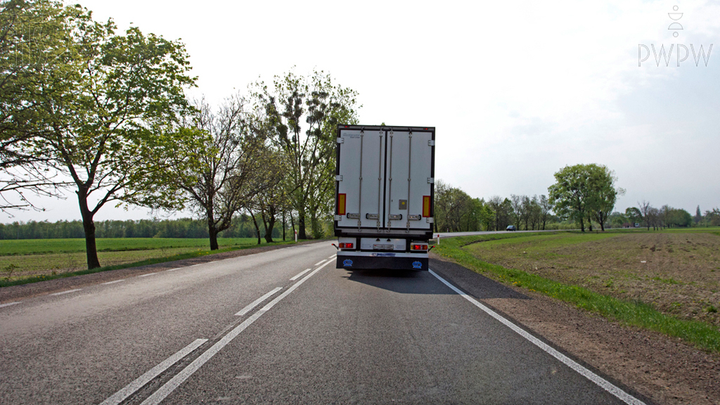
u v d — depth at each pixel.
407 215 10.20
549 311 6.54
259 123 29.20
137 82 19.91
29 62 14.62
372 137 10.29
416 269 10.12
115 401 2.94
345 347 4.32
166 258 17.23
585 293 8.75
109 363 3.74
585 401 3.08
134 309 6.13
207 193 26.22
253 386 3.26
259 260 15.12
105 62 19.66
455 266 13.99
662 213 121.75
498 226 121.50
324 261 14.53
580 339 4.85
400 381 3.41
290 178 38.66
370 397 3.08
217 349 4.20
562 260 22.98
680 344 4.97
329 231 52.66
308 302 6.77
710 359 4.34
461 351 4.24
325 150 40.69
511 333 4.99
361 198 10.20
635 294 11.25
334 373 3.56
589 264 20.53
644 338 5.12
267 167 29.06
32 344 4.30
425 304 6.78
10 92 14.39
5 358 3.86
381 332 4.94
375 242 10.23
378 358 3.98
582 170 80.75
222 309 6.16
